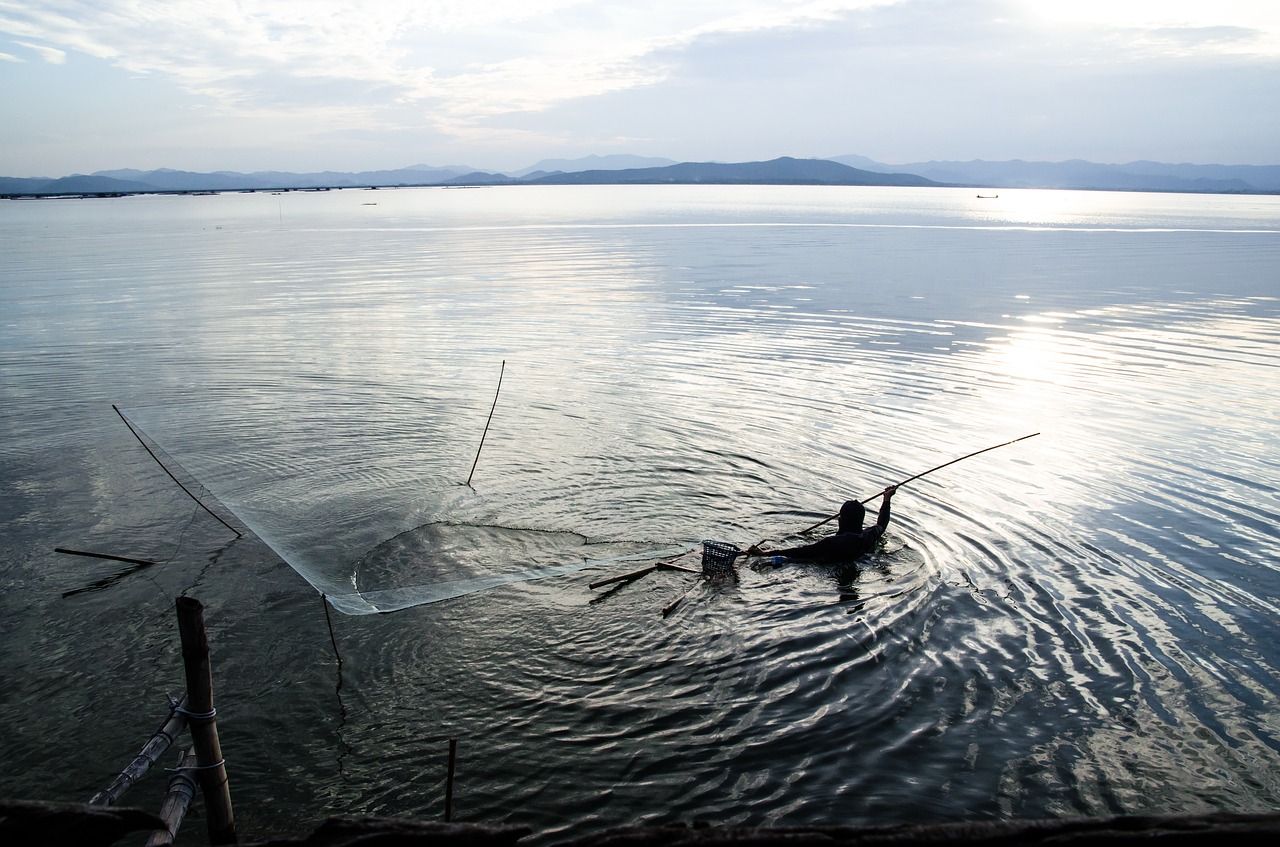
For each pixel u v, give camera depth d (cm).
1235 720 631
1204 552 926
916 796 544
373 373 1762
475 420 1405
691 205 14738
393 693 655
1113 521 1011
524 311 2662
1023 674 689
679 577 859
